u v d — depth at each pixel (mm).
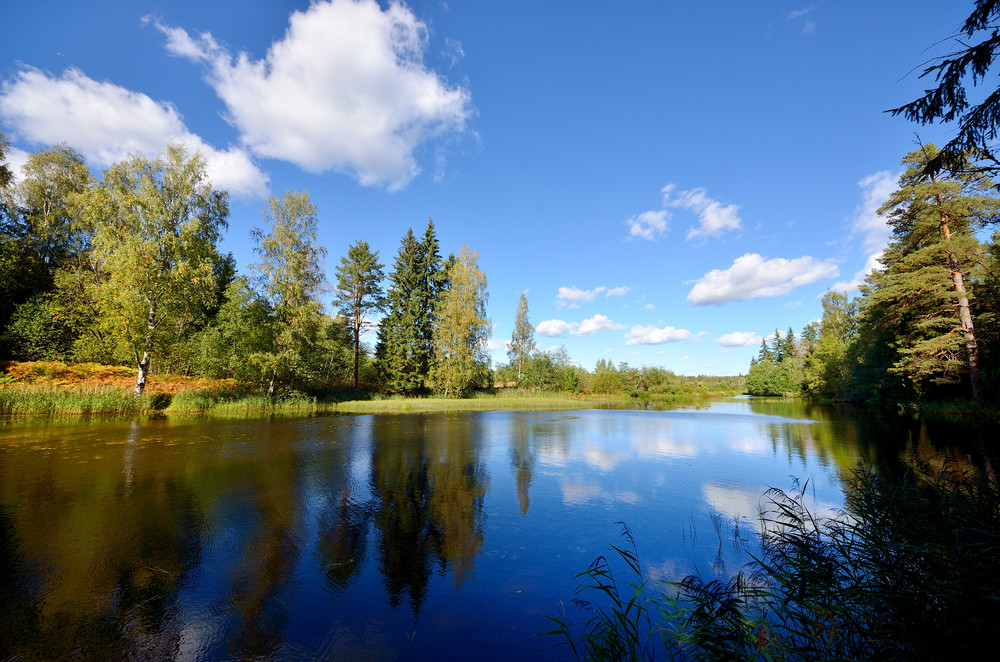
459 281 38250
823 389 50125
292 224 27125
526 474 10281
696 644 3229
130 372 25234
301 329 26234
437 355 37406
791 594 3865
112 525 6547
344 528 6590
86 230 25609
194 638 3744
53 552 5562
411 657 3459
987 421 18281
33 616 4066
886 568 3670
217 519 6879
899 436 15750
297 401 25734
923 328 21781
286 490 8594
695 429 19578
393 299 40344
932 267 20438
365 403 30141
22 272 25594
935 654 2775
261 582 4840
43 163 28812
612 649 3203
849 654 3047
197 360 25016
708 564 5262
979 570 3072
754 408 35156
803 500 8125
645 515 7262
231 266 34562
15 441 13305
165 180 21281
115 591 4590
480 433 17469
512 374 53156
